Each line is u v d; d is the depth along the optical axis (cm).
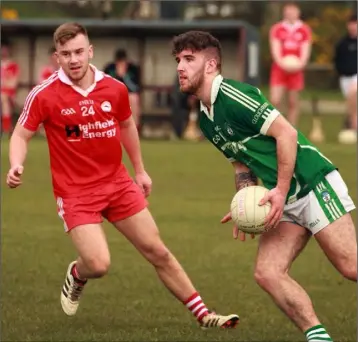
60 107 1811
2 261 2562
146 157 4741
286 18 5381
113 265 2523
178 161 4603
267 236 1714
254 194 1688
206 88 1683
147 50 6241
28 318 2030
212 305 2155
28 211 3316
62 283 2341
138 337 1894
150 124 6228
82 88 1816
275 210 1664
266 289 1689
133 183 1889
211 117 1698
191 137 5909
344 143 5428
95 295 2227
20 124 1827
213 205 3431
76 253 2672
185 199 3550
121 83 1855
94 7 11312
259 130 1667
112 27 6147
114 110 1841
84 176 1838
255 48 6519
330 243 1698
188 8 11831
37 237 2883
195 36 1678
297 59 5366
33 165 4478
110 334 1914
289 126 1655
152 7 7919
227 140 1709
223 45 6241
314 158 1706
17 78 6131
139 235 1872
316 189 1694
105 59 6275
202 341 1872
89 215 1830
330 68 12338
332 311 2098
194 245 2773
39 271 2458
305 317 1667
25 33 6303
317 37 12406
